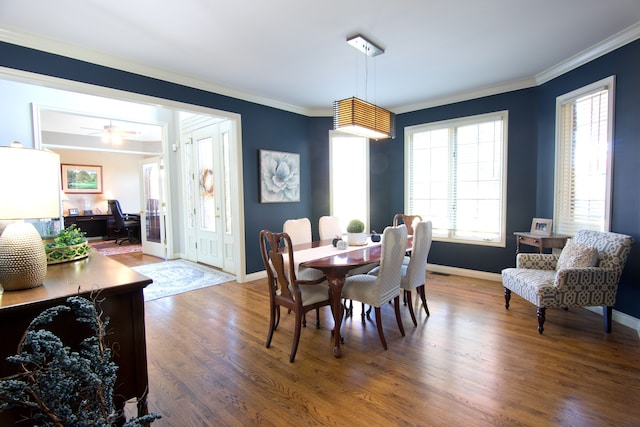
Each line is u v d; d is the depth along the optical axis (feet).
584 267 8.80
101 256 6.69
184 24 8.20
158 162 20.22
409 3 7.41
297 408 6.03
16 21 7.94
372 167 17.30
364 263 8.06
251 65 10.92
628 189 9.15
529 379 6.79
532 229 12.36
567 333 8.89
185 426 5.60
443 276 14.93
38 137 13.30
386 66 11.11
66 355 3.02
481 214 14.43
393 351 8.11
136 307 4.82
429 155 15.80
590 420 5.55
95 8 7.43
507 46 9.72
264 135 14.90
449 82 12.89
